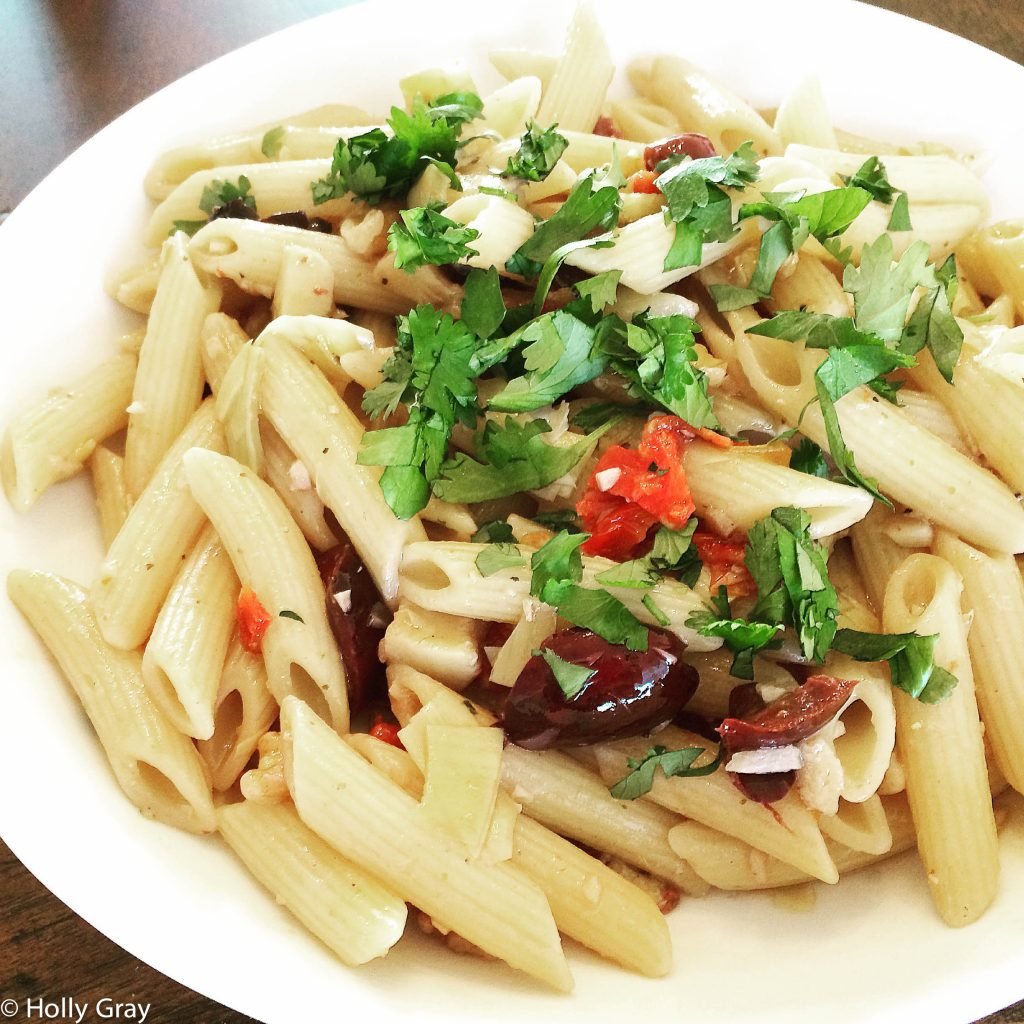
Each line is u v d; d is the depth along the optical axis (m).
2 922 0.21
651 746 0.21
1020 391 0.21
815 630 0.20
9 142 0.29
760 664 0.21
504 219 0.22
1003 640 0.21
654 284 0.22
